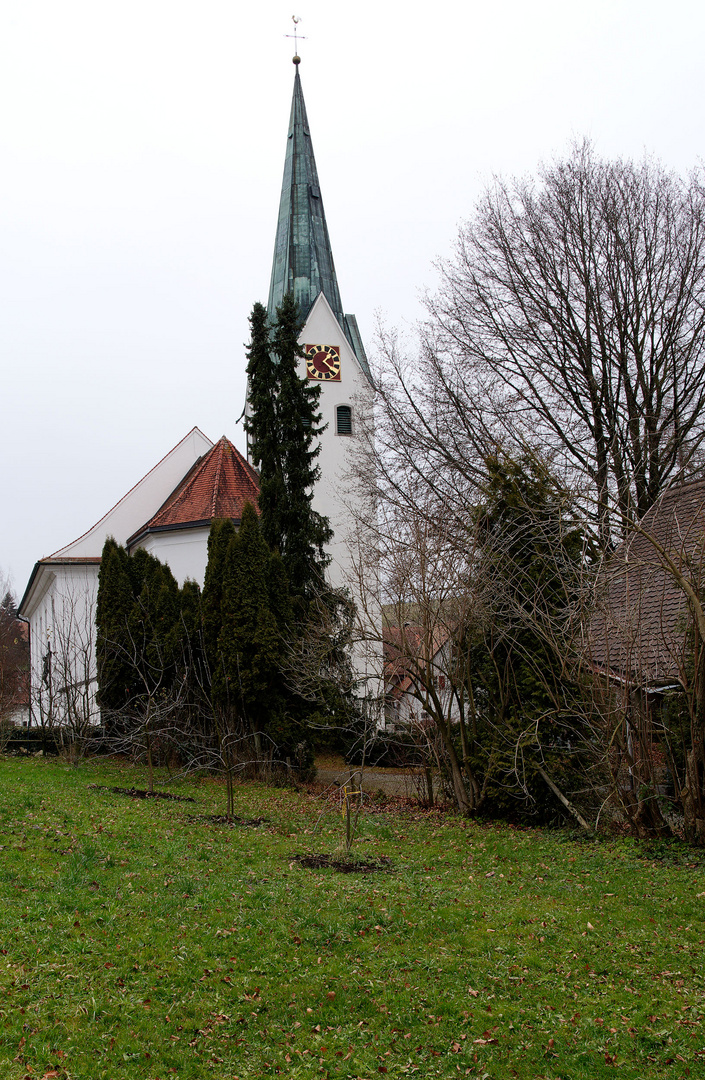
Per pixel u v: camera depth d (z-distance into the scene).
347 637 19.42
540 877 10.48
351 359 40.19
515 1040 6.07
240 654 20.70
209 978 6.84
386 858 11.46
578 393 26.19
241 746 20.61
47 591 41.81
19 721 34.34
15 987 6.32
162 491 37.44
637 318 25.53
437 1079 5.59
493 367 26.86
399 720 17.88
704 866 10.95
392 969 7.19
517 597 14.38
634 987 6.94
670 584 17.42
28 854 9.83
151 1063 5.61
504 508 14.84
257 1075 5.57
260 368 25.80
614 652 15.17
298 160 42.78
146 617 24.30
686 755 12.53
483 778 14.93
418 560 15.52
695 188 25.62
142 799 15.79
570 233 26.02
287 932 7.90
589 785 13.62
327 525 27.23
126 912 8.08
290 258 41.78
